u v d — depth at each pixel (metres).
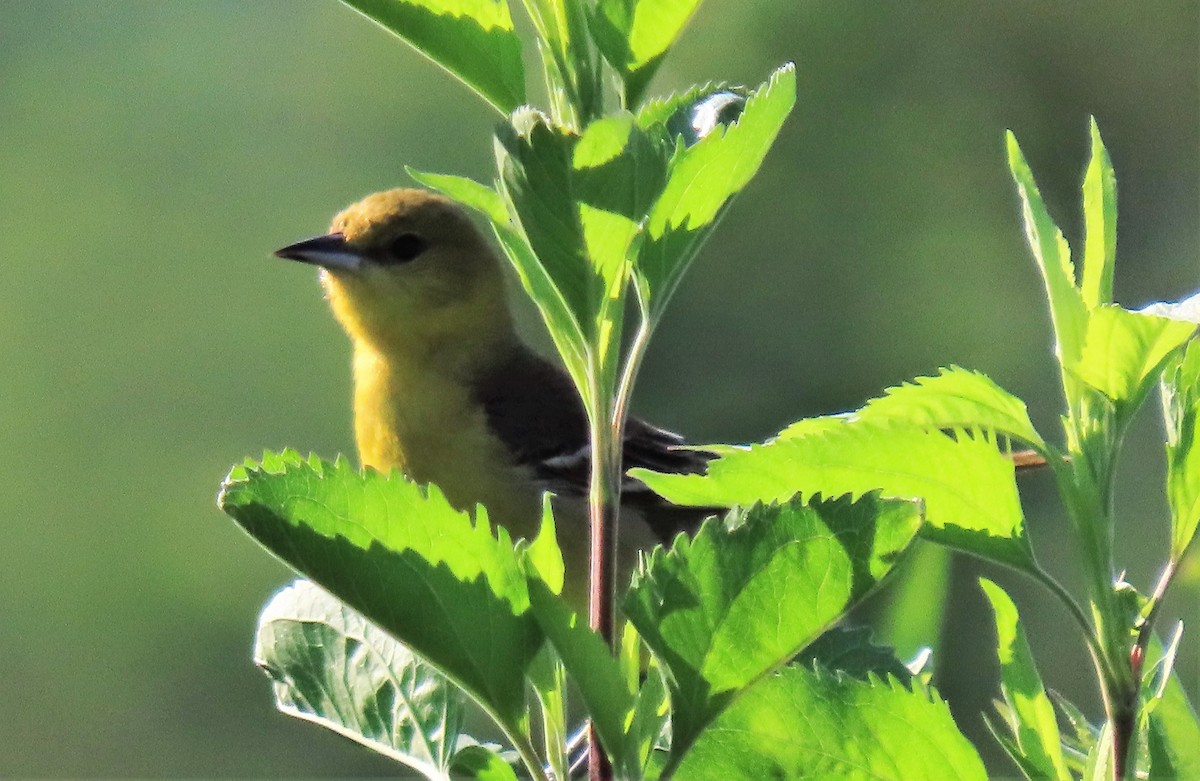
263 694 17.92
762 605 2.97
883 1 16.94
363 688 3.59
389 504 2.96
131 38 21.72
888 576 2.95
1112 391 3.31
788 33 16.83
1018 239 16.88
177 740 18.02
